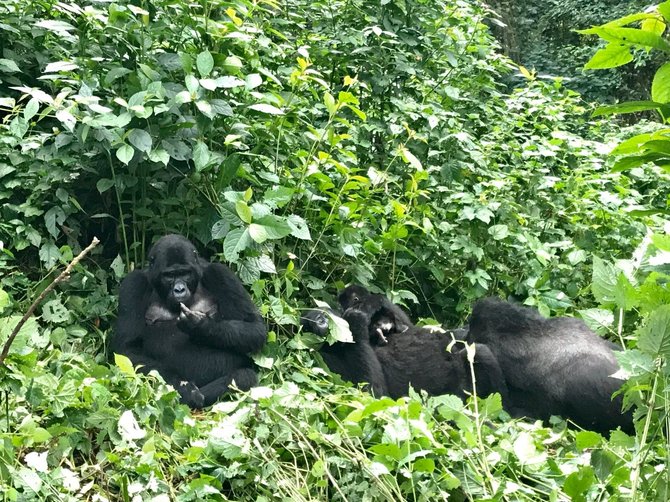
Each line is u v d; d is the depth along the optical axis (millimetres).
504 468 4973
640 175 10180
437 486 4715
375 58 8375
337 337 6117
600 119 13391
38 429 4559
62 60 7199
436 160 8594
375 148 8508
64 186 6906
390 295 7320
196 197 6973
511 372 6582
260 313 6363
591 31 3646
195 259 6344
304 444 5004
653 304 4488
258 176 6988
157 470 4672
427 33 9125
